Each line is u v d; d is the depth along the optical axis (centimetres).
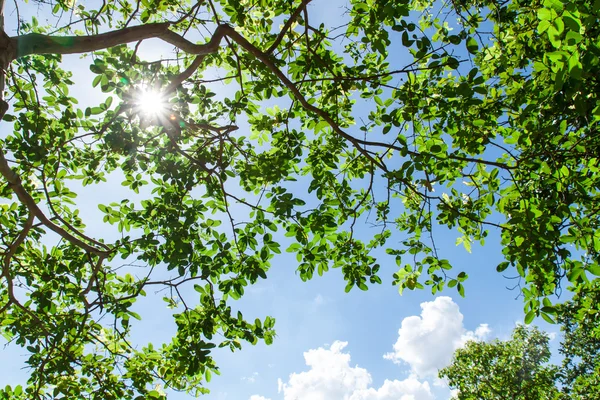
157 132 633
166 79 569
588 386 1595
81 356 673
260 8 662
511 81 601
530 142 516
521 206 515
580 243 473
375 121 625
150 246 577
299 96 519
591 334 764
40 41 386
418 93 534
